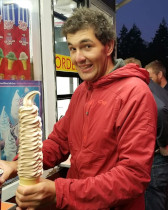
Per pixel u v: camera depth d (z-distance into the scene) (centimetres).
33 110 87
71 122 128
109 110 111
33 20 219
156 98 250
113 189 95
